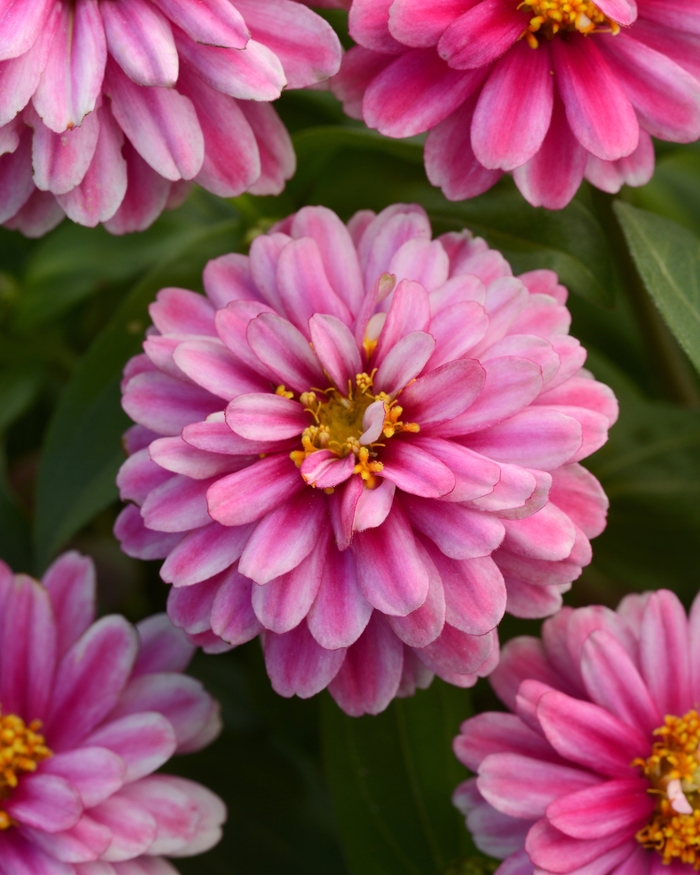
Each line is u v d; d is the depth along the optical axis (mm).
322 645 360
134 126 377
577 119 378
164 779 390
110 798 385
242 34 368
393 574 358
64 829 376
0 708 392
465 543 358
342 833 406
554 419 364
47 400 468
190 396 375
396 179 412
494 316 373
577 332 449
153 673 396
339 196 414
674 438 422
